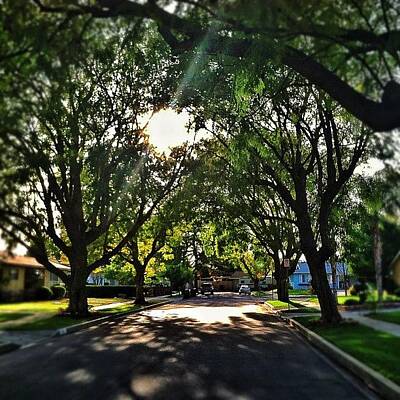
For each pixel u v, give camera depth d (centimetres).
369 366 1048
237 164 2100
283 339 1716
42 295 3172
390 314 1959
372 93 786
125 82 2367
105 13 770
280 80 1562
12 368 1134
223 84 1734
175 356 1288
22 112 831
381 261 816
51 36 755
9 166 856
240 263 7631
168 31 1023
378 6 771
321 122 2053
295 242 3631
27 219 963
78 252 2586
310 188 2702
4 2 721
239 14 734
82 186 2856
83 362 1197
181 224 3675
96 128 2411
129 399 812
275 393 873
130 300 4891
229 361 1219
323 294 2041
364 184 2067
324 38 766
